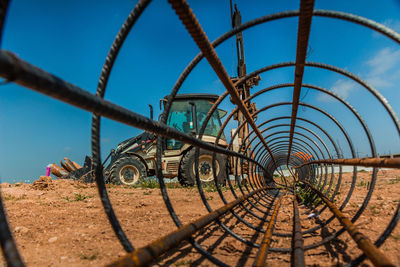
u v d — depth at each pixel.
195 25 1.34
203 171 11.05
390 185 8.18
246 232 3.67
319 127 4.88
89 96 1.07
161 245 1.73
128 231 3.75
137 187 10.76
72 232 3.72
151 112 10.32
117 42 1.42
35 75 0.81
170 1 1.16
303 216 4.81
